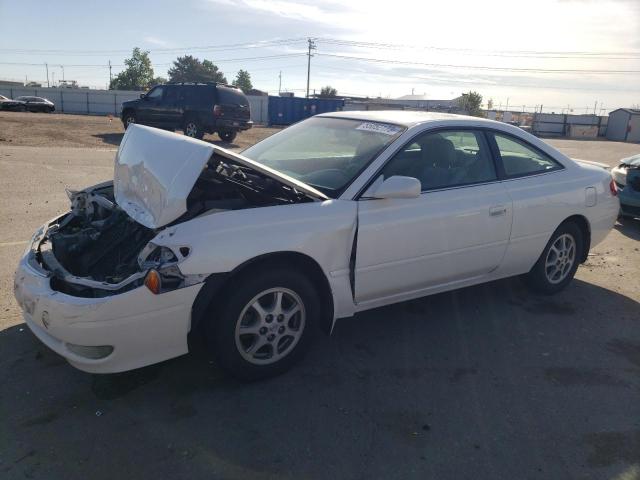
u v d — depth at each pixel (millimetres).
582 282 5375
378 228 3488
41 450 2623
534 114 58531
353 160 3764
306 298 3320
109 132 22453
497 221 4109
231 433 2814
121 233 3566
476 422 3008
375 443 2789
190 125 19281
